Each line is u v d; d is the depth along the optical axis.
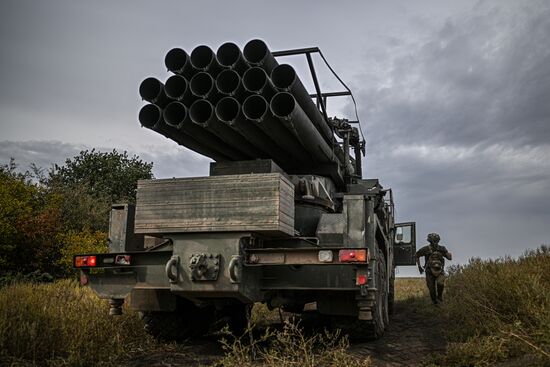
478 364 4.82
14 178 17.02
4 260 14.33
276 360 5.04
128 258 5.82
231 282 5.17
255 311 9.04
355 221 5.68
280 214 5.22
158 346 6.11
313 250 5.21
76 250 15.45
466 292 7.40
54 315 5.64
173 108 5.58
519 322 5.26
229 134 5.77
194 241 5.38
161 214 5.48
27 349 4.83
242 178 5.30
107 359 5.16
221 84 5.43
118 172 26.34
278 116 5.34
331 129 7.52
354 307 5.95
